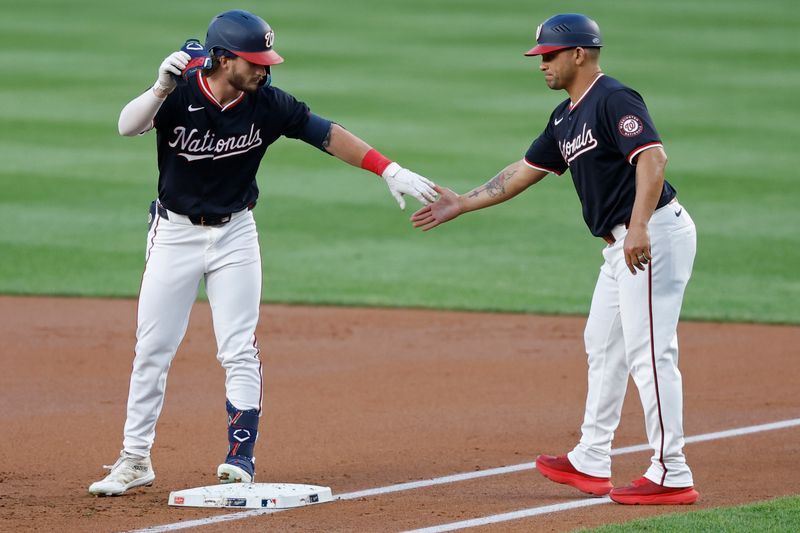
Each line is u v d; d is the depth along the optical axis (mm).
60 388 28766
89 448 23516
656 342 19266
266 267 43812
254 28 18984
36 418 25922
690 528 17344
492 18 119125
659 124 73250
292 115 20297
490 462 22484
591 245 47594
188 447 23656
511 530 17719
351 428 25281
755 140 68812
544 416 26328
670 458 19266
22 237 47344
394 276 42594
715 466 21938
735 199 55156
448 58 96812
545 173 21328
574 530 17500
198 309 38406
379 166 20781
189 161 19594
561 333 35250
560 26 19328
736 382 29375
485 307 38406
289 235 48938
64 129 69125
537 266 44250
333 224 50844
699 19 119062
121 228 49125
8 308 37812
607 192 19453
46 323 35969
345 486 20688
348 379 29953
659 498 19281
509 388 29016
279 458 22859
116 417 26078
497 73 90562
